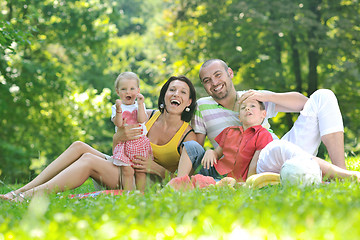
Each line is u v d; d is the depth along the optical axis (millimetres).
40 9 19203
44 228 2359
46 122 19250
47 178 4754
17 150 18344
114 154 4930
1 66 16953
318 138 5273
